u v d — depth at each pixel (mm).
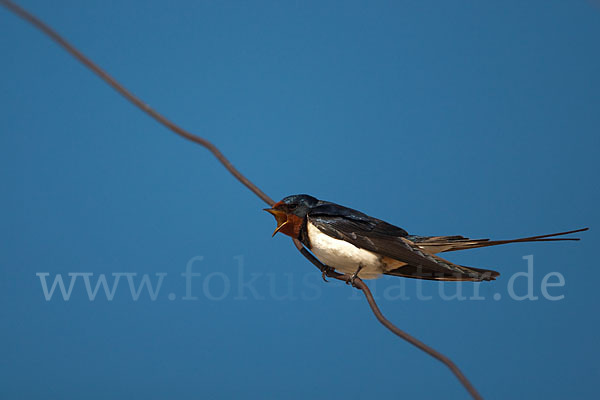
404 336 5488
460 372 4832
